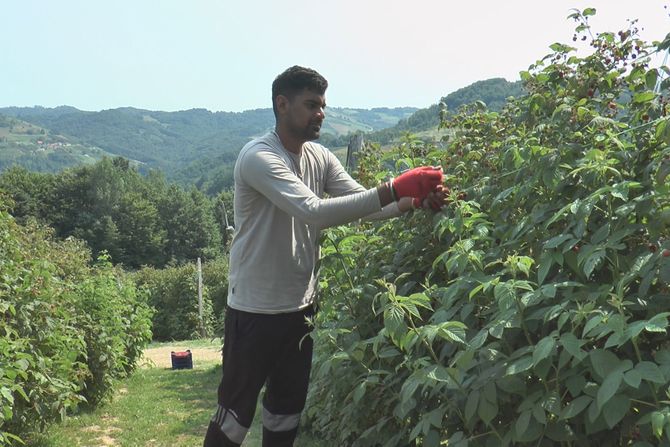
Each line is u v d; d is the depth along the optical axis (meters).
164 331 28.09
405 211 2.96
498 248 2.61
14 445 5.76
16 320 5.51
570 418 2.07
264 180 2.74
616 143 2.50
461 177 3.51
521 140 3.12
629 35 3.16
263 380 3.05
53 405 5.58
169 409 8.51
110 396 8.72
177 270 28.86
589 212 2.14
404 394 2.15
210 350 17.38
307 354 3.16
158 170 113.94
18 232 6.46
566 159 2.57
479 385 2.09
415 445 3.03
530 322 2.20
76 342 6.48
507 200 2.92
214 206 100.38
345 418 3.26
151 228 87.25
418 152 4.28
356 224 4.10
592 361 1.81
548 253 2.24
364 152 4.92
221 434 3.03
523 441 1.99
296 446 5.28
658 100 2.76
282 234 2.93
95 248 83.62
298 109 2.87
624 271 2.18
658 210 2.14
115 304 9.04
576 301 2.04
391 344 3.00
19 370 4.68
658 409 1.76
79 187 85.31
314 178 3.11
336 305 3.36
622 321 1.80
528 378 2.20
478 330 2.42
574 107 2.92
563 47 3.28
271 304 2.96
